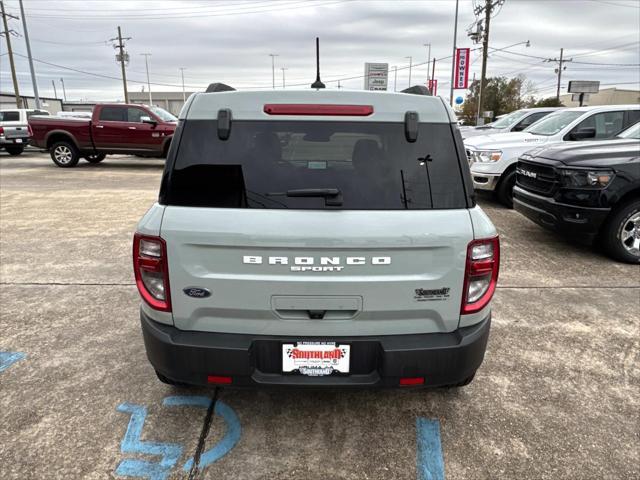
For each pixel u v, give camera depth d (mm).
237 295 2117
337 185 2107
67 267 5125
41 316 3889
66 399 2773
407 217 2080
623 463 2312
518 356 3301
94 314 3936
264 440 2459
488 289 2234
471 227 2113
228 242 2049
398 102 2182
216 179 2113
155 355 2236
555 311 4039
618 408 2740
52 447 2379
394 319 2174
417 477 2219
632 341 3533
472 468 2277
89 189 10453
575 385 2965
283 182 2105
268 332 2184
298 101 2152
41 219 7422
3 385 2906
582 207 5078
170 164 2137
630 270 5078
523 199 5961
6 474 2201
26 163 15859
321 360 2195
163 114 14508
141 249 2152
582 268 5129
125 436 2469
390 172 2133
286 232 2029
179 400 2779
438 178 2150
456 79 24109
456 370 2215
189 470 2244
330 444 2436
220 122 2131
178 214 2088
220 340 2166
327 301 2113
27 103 54125
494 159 8109
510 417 2654
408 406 2752
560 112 8852
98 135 13984
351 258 2062
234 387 2219
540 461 2322
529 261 5367
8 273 4918
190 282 2119
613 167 4988
